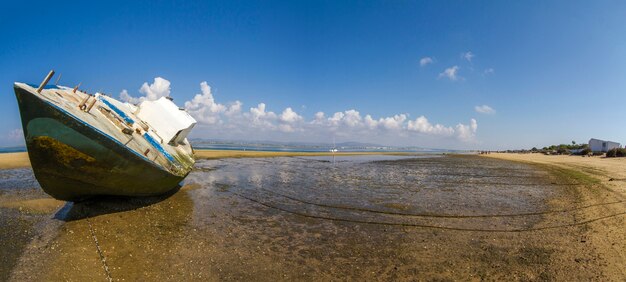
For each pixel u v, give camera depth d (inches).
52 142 333.1
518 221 464.8
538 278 279.1
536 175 1054.4
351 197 634.8
